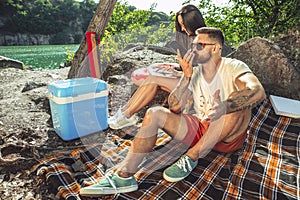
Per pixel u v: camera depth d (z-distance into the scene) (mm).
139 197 1667
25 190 1780
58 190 1728
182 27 2115
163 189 1728
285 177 1846
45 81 4469
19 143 2287
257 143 2287
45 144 2289
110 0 3127
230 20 6668
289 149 2211
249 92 1782
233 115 1832
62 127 2281
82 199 1646
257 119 2709
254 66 3494
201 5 6766
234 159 2053
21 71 5922
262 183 1786
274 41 3938
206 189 1732
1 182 1861
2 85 4508
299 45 3646
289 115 2736
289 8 5234
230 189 1727
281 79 3309
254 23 6160
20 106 3270
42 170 1892
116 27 10125
